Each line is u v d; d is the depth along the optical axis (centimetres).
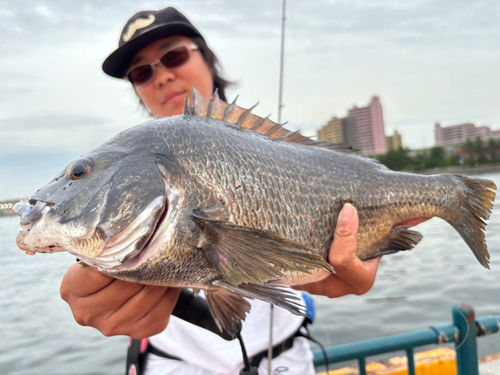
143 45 66
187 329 57
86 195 38
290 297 41
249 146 45
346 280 52
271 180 45
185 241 39
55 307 211
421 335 71
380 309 162
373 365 82
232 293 45
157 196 38
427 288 181
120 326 41
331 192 50
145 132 42
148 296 40
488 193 59
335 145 56
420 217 59
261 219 43
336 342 132
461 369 72
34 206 39
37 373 138
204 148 42
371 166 56
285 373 58
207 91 73
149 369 59
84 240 38
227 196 41
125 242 38
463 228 61
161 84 68
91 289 39
